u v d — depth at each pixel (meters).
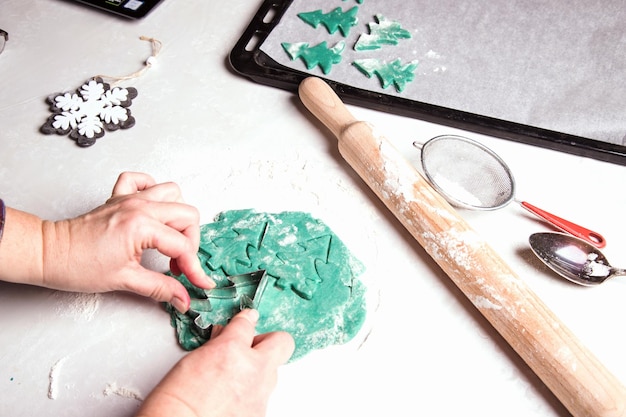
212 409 0.61
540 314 0.75
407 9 1.23
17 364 0.78
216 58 1.17
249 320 0.71
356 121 0.97
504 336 0.77
